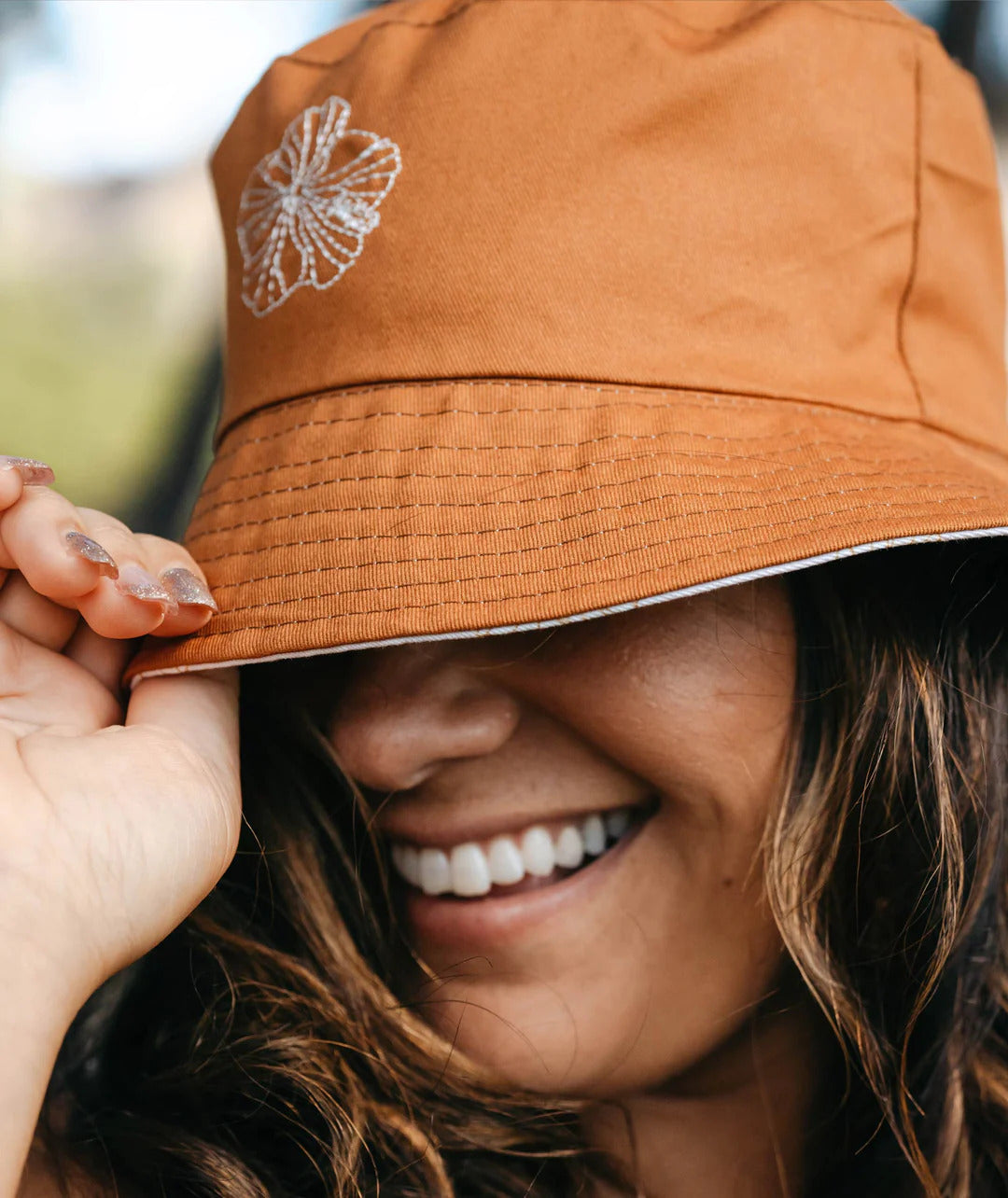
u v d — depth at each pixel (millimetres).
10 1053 241
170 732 286
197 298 1022
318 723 322
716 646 297
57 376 1046
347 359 292
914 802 310
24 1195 294
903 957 315
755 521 270
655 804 311
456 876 318
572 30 292
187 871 269
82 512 294
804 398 292
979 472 303
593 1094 317
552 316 284
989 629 318
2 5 942
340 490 283
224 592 285
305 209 301
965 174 321
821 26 302
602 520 271
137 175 1189
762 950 312
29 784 263
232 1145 318
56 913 253
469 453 281
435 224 289
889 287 307
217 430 323
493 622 267
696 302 288
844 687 307
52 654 299
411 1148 315
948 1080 326
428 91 293
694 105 291
